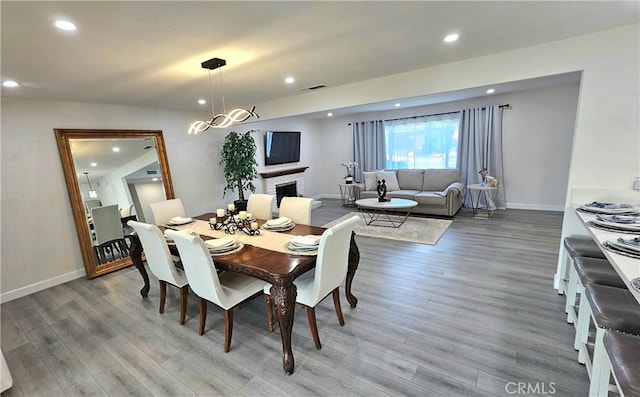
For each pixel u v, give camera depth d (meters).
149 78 2.88
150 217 4.44
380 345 2.12
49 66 2.31
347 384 1.79
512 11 1.90
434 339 2.14
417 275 3.17
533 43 2.51
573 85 5.01
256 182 6.40
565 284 2.60
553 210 5.51
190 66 2.63
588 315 1.81
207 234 2.76
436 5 1.78
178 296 3.09
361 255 3.82
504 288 2.79
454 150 6.20
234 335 2.35
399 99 3.46
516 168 5.71
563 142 5.25
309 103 4.21
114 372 2.02
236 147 5.39
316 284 2.02
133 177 4.25
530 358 1.90
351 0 1.65
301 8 1.71
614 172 2.38
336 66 2.93
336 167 8.03
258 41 2.16
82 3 1.46
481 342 2.08
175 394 1.81
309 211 3.12
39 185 3.42
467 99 5.87
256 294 2.34
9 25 1.62
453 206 5.30
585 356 1.75
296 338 2.26
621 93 2.29
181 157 4.98
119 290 3.30
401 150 6.82
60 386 1.93
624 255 1.38
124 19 1.67
